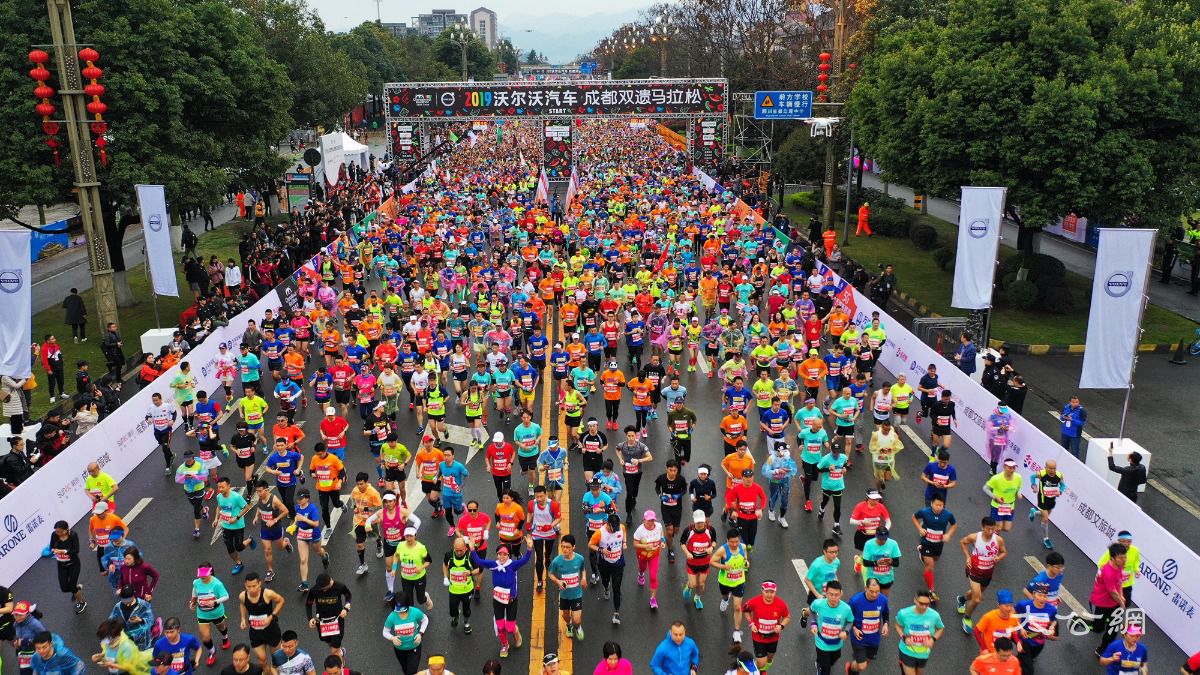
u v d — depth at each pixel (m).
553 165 61.69
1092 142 25.19
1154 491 17.45
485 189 50.56
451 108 56.84
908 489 17.06
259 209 42.75
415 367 21.42
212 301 25.02
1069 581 13.89
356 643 12.45
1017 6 27.44
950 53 28.81
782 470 15.22
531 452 16.09
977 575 12.25
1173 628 12.52
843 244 41.50
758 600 10.88
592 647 12.25
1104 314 16.92
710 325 23.25
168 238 24.14
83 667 10.92
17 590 14.12
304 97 54.88
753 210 41.28
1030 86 26.27
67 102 23.56
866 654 10.78
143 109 28.59
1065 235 42.75
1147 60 25.02
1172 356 25.83
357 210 42.31
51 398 22.69
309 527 13.52
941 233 44.03
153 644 10.91
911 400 21.27
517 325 23.42
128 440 18.38
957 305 22.11
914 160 30.45
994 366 20.09
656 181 52.06
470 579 12.24
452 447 19.03
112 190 27.64
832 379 20.72
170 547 15.20
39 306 32.59
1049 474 14.66
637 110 56.91
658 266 30.44
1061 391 23.02
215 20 32.56
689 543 12.64
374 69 102.69
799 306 24.42
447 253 32.47
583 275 27.17
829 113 44.94
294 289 29.45
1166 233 27.02
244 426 17.28
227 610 13.30
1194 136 25.39
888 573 11.93
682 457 17.11
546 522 13.45
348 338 21.77
